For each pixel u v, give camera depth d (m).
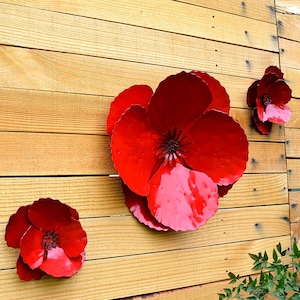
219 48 1.34
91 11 1.17
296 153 1.45
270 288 1.16
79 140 1.12
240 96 1.36
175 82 1.12
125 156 1.11
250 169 1.34
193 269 1.22
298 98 1.49
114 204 1.14
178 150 1.19
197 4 1.32
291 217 1.40
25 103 1.07
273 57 1.45
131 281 1.14
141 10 1.23
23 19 1.09
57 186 1.08
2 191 1.03
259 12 1.43
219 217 1.27
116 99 1.12
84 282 1.09
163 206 1.15
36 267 1.00
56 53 1.11
